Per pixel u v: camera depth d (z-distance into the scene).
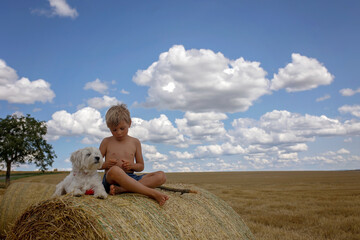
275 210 10.05
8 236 3.58
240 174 53.22
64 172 64.38
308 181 28.12
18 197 6.20
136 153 4.76
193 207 4.43
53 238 3.27
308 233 6.88
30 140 36.03
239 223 5.06
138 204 3.63
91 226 3.04
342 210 9.59
